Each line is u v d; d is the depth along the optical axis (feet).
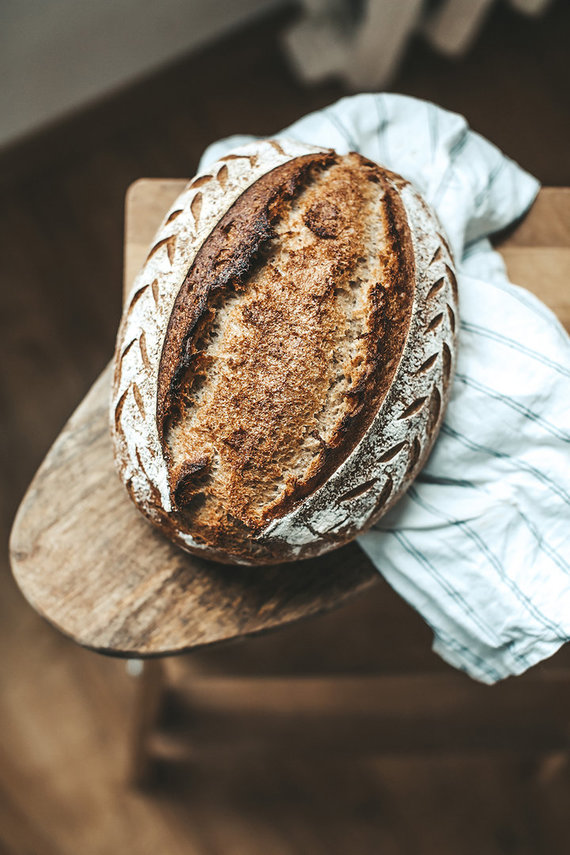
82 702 3.28
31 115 3.28
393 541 2.11
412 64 3.65
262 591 2.14
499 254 2.32
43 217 3.47
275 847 3.28
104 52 3.21
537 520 2.10
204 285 1.86
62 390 3.40
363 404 1.85
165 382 1.86
